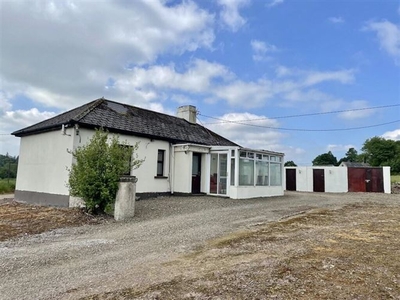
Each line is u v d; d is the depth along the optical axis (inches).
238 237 298.0
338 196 863.7
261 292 157.5
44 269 205.2
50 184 560.7
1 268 207.2
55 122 572.7
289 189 1223.5
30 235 314.2
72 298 152.9
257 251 244.7
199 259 223.1
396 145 2903.5
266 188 770.2
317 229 340.2
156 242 282.2
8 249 258.7
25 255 239.8
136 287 166.4
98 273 195.0
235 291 159.0
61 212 433.4
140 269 201.3
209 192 725.3
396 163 2691.9
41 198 578.6
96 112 609.6
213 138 888.3
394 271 192.5
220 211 485.4
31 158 625.6
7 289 168.7
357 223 381.4
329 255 231.0
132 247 264.4
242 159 695.1
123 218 411.5
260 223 380.5
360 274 186.5
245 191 692.1
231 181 679.7
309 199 729.0
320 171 1165.7
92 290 163.6
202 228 347.9
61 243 280.8
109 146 447.5
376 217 434.0
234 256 230.1
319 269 196.4
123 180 418.6
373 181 1095.6
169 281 175.3
